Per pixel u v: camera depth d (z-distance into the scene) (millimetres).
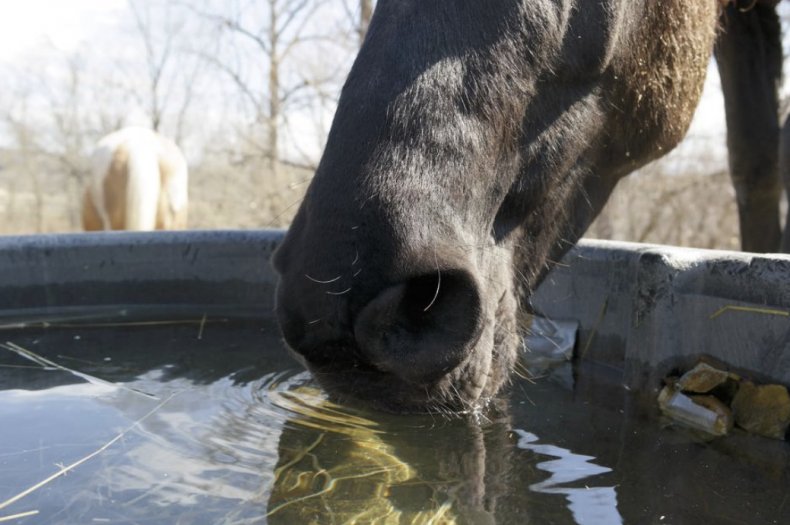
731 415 1795
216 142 10242
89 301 3227
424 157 1246
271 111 9219
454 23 1348
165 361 2318
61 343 2572
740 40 3084
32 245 3152
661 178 8039
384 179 1195
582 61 1555
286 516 1261
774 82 3232
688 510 1334
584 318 2500
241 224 9906
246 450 1568
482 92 1334
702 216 8055
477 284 1210
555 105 1553
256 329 2777
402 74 1291
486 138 1346
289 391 1993
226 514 1263
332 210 1187
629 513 1315
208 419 1760
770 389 1751
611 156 1843
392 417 1781
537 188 1562
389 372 1253
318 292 1166
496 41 1367
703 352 1935
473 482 1435
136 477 1412
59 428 1686
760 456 1609
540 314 2664
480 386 1368
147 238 3244
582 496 1382
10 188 13828
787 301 1732
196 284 3260
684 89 1931
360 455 1556
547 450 1624
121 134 6172
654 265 2062
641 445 1671
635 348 2135
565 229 1744
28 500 1306
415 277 1161
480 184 1349
